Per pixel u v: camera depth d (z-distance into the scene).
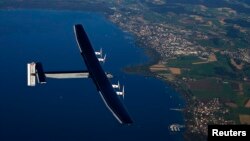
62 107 185.62
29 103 186.75
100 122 177.38
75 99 192.75
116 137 170.50
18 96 191.50
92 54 128.00
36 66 120.25
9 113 178.25
